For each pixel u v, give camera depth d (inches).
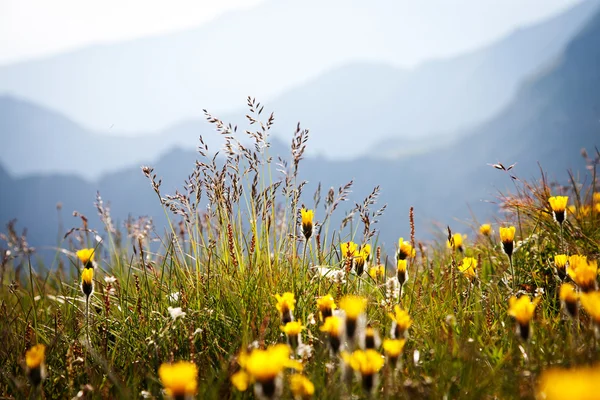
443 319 41.0
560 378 20.1
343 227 45.6
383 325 40.0
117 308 45.1
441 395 34.8
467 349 36.5
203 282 44.6
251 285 43.4
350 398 33.2
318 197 45.5
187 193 45.5
